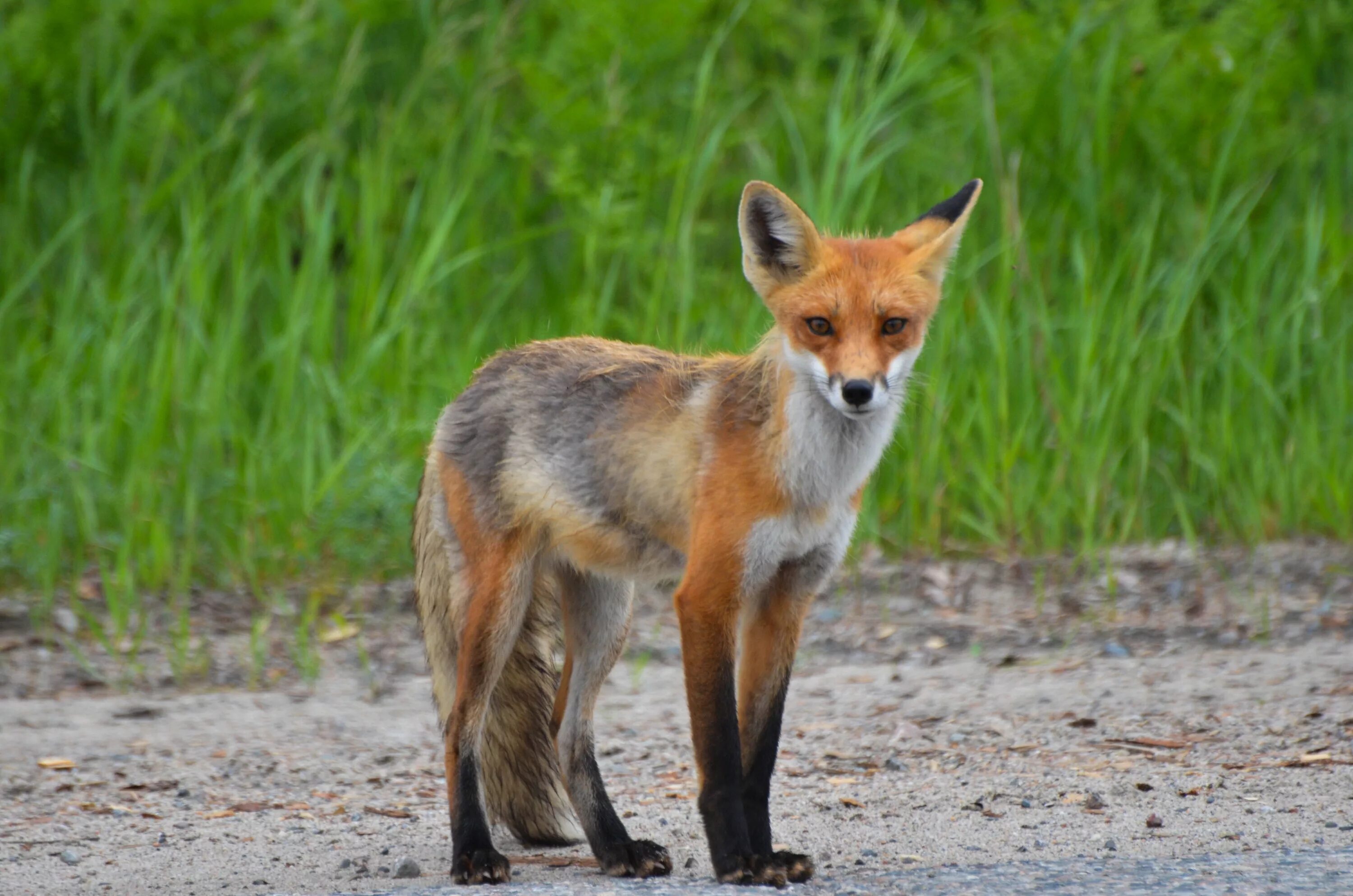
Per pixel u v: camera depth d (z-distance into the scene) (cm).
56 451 1867
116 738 1388
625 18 2375
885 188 2342
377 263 2131
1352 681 1407
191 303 2030
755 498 973
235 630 1745
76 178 2281
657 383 1062
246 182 2198
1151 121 2267
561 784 1138
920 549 1956
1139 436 1967
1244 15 2348
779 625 1020
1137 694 1427
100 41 2386
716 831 947
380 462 1955
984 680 1531
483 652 1051
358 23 2505
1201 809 1066
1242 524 1955
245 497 1923
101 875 991
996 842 1009
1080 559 1852
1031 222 2192
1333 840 969
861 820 1088
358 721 1457
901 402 1033
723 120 2391
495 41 2444
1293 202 2292
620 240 2183
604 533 1062
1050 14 2361
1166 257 2206
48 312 2220
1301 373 2073
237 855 1045
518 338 2203
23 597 1805
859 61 2523
